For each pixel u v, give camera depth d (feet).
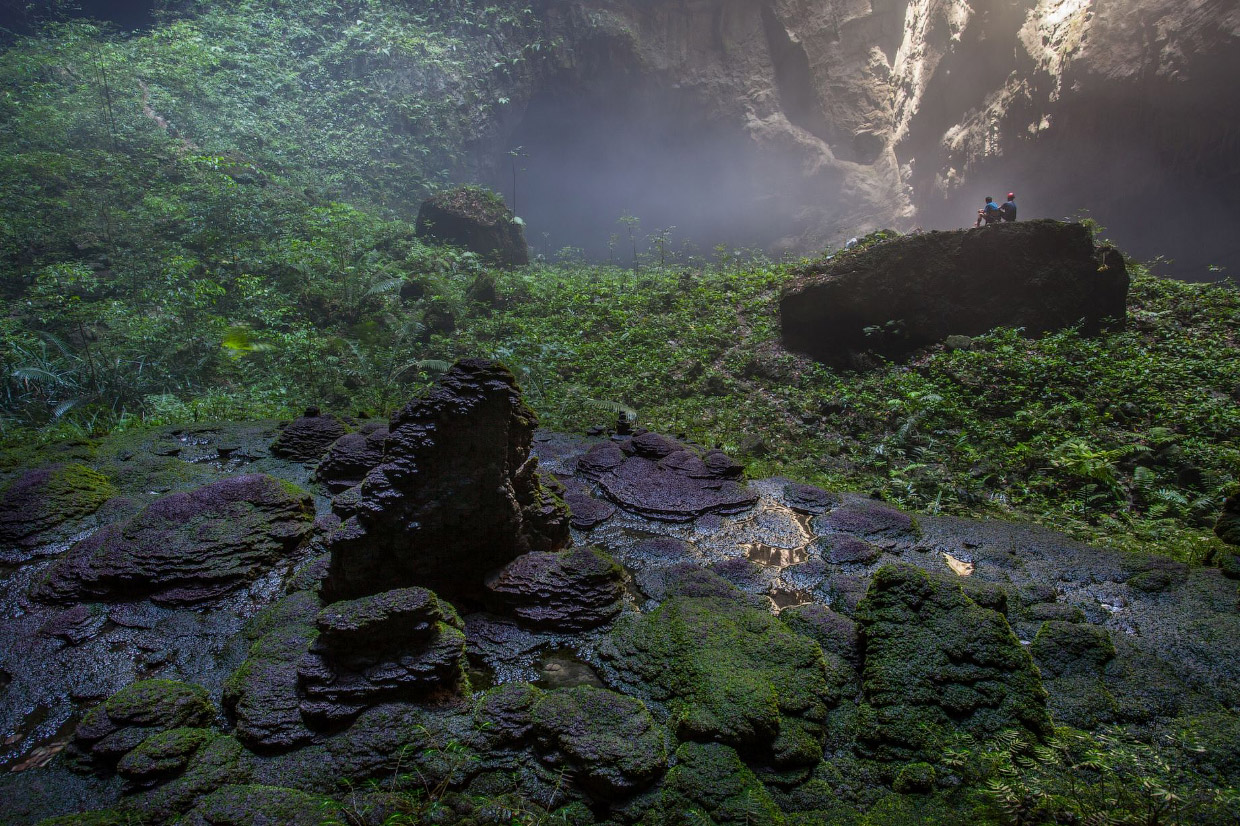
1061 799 8.02
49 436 27.84
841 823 8.07
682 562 15.05
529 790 8.71
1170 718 9.75
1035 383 31.60
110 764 9.02
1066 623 11.53
